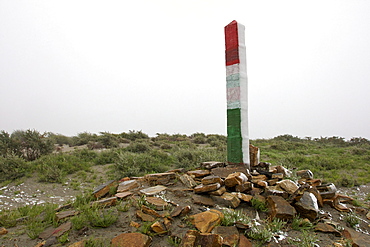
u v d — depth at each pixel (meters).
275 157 16.56
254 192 4.99
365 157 15.93
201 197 4.76
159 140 28.70
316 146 26.53
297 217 4.19
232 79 6.18
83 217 3.79
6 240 3.40
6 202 7.19
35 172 10.34
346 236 3.96
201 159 10.60
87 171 11.06
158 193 4.93
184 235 3.37
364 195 8.45
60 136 26.95
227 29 6.33
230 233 3.42
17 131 20.50
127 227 3.61
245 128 6.08
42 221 4.05
